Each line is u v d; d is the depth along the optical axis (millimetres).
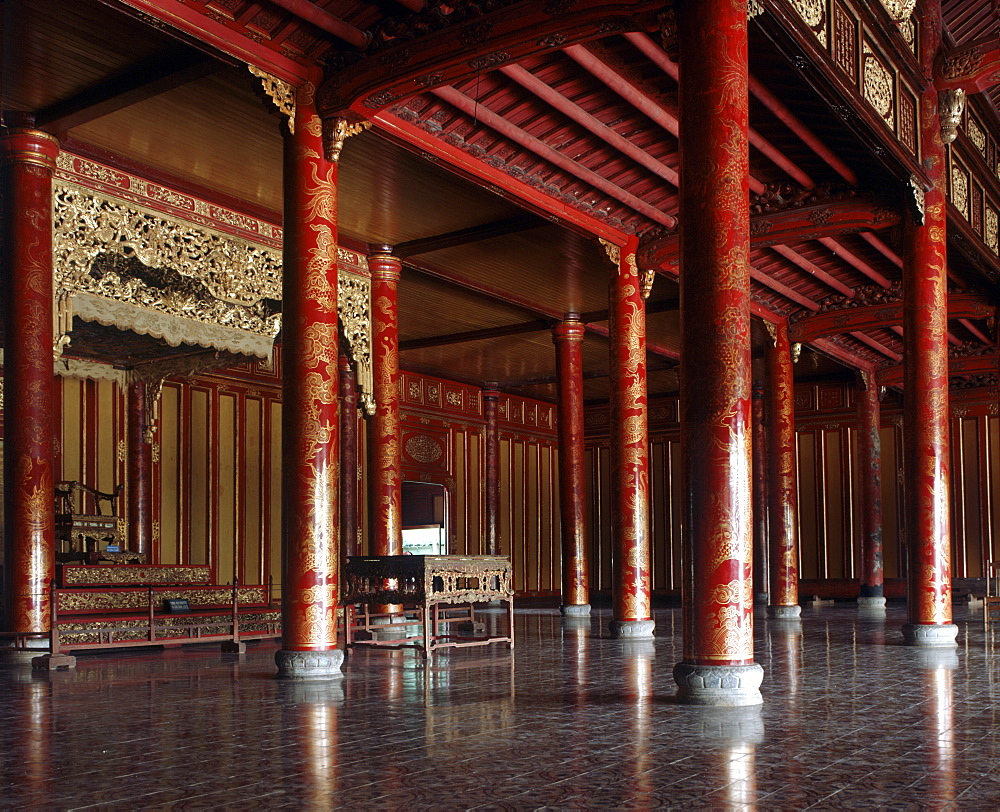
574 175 11039
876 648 10406
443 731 5184
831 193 11578
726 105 6648
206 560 16453
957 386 22953
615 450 12398
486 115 9594
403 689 7055
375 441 12812
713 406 6551
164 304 10984
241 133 9812
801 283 15797
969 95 12344
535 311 16609
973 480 22562
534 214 11992
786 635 12445
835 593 23703
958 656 9445
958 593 22250
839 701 6301
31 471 9141
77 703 6438
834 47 8648
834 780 3926
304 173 8445
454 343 19234
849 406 24047
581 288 15508
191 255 10930
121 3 7203
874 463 21078
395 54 8164
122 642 9859
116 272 11352
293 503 8141
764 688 6996
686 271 6719
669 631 13508
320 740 4938
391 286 13203
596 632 13008
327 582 8102
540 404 26328
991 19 12812
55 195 9602
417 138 9586
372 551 12562
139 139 9922
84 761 4438
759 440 22203
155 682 7668
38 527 9164
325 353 8320
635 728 5250
